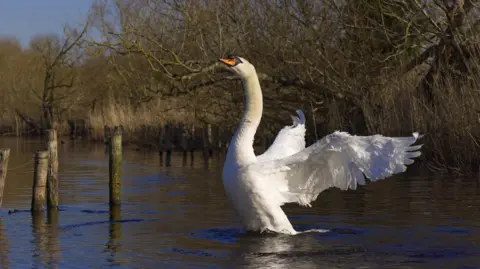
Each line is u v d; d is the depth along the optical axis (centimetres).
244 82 905
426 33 2039
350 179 833
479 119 1576
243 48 2191
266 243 834
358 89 2077
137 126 3114
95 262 752
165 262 746
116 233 920
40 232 934
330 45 2148
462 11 1803
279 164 847
